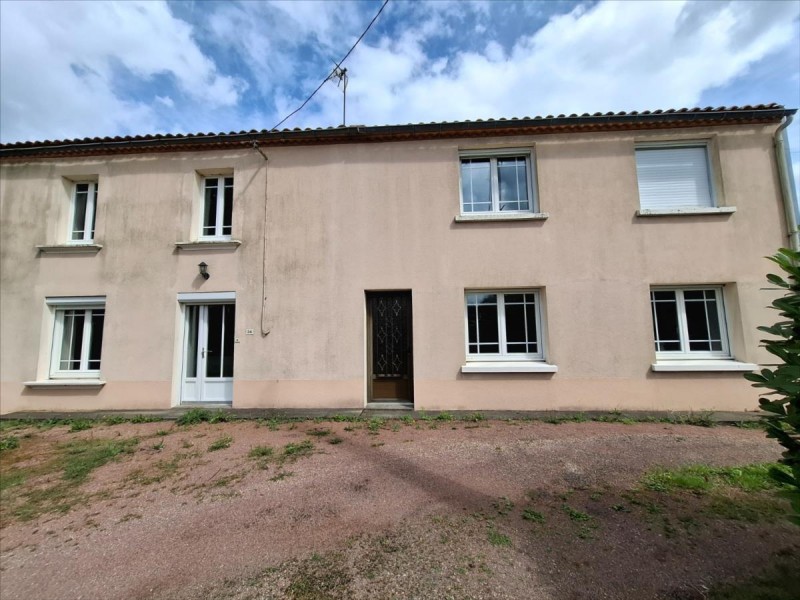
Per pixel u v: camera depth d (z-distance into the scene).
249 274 8.15
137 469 5.16
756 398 7.06
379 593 2.74
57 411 8.04
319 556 3.18
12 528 3.84
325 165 8.24
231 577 2.99
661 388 7.29
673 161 7.88
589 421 6.78
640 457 5.02
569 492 4.09
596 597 2.65
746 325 7.28
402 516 3.73
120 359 8.12
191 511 4.04
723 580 2.76
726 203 7.52
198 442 6.11
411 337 7.93
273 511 3.95
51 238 8.55
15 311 8.42
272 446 5.81
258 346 7.97
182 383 8.27
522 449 5.40
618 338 7.45
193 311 8.47
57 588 2.98
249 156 8.40
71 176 8.73
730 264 7.43
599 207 7.71
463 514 3.72
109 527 3.80
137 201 8.48
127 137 8.37
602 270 7.59
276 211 8.23
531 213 7.85
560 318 7.55
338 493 4.25
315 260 8.05
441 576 2.88
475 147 7.99
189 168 8.48
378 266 7.94
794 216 7.37
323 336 7.89
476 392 7.50
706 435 5.93
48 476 5.05
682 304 7.65
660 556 3.03
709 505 3.75
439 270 7.81
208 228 8.64
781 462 2.49
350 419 7.07
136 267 8.32
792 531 3.29
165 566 3.17
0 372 8.28
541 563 2.99
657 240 7.58
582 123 7.64
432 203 7.96
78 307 8.50
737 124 7.64
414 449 5.52
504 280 7.71
